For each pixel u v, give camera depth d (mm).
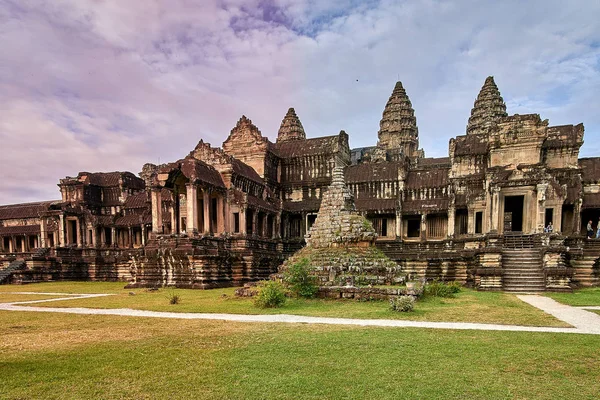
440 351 11570
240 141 54031
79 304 24484
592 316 17844
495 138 42250
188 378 9586
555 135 42438
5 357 11672
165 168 40344
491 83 80688
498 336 13508
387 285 24375
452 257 38812
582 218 42844
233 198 43875
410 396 8352
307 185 55375
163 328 15766
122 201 64188
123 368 10461
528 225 37375
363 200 50094
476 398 8266
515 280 30328
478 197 42062
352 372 9820
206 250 37094
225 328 15422
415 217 48562
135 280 38719
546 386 8914
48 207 56500
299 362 10648
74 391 8961
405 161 51656
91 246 57906
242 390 8766
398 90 94625
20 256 58531
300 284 23766
